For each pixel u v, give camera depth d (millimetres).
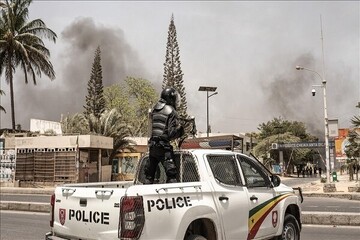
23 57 40781
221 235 5527
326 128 28500
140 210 4734
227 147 13719
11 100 39750
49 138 30703
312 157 79750
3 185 31078
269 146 73938
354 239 8945
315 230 10172
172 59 62594
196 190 5383
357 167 34594
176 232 4984
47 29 41969
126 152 38031
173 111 6234
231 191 5852
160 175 6496
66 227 5492
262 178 6680
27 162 31078
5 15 40781
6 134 34438
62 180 29906
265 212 6355
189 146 13578
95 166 31344
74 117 41500
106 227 4945
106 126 35688
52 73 42562
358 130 31641
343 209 15648
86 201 5234
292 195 7145
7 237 9375
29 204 14523
